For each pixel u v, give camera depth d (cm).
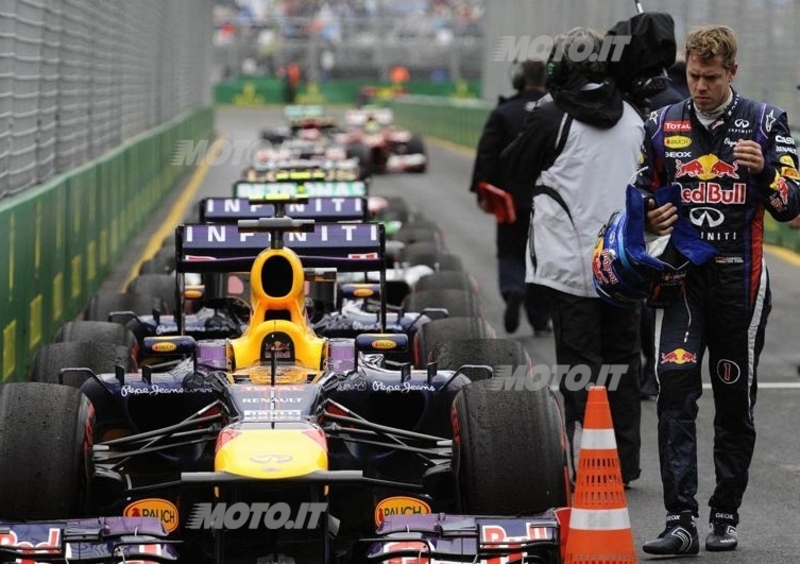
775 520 2916
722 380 2636
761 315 2608
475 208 10625
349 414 2559
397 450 2598
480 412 2359
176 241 2998
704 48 2523
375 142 12738
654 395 4066
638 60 3102
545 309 5109
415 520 2244
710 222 2580
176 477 2630
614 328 3103
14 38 4412
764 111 2572
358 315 3694
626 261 2541
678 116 2606
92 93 6731
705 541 2719
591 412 2258
